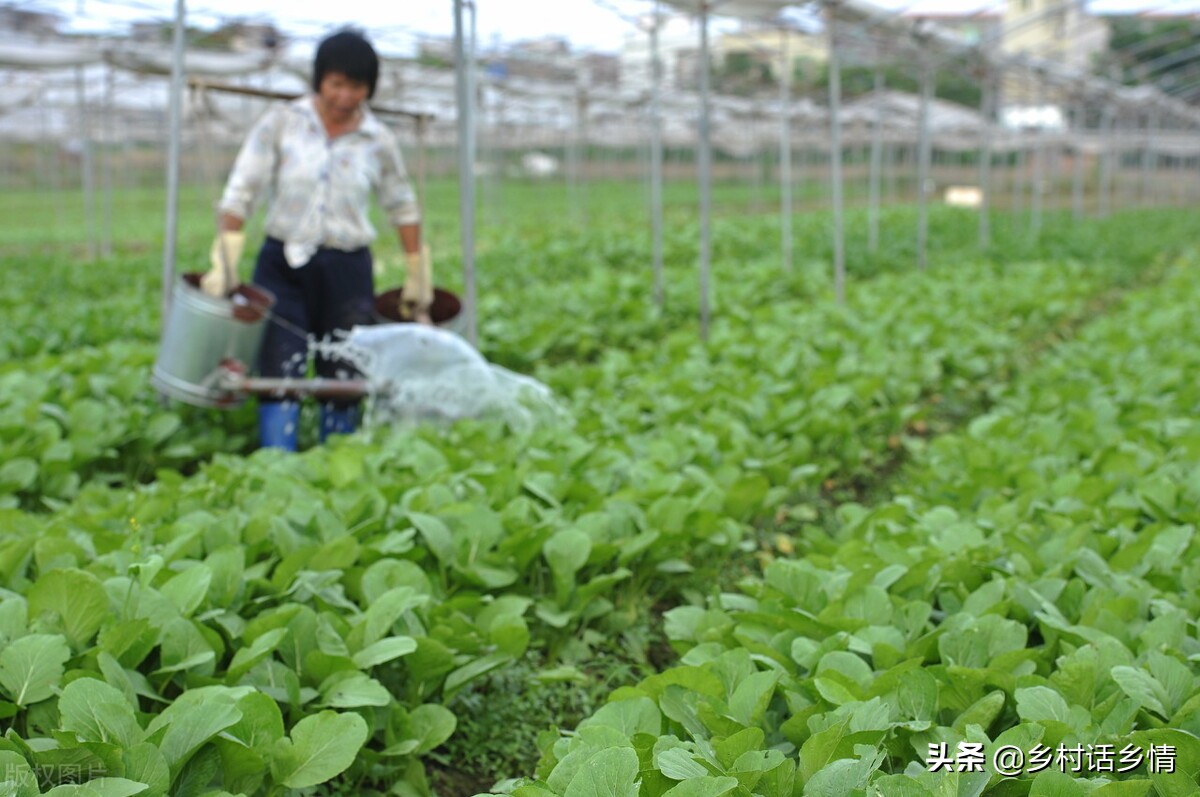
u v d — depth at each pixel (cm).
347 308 700
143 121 3188
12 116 2912
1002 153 5150
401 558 453
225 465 562
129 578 359
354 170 680
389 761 359
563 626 457
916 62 1595
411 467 564
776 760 262
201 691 308
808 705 313
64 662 327
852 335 972
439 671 370
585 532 463
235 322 653
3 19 1437
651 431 680
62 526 433
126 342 1009
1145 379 788
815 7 1162
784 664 349
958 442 627
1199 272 1597
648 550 488
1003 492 538
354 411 705
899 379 841
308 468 560
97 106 2186
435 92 2092
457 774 398
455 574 449
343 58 650
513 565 463
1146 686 298
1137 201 4128
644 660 471
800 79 2461
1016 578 386
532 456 573
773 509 598
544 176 4875
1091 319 1381
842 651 337
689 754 269
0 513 459
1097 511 493
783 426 678
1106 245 1973
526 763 404
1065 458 588
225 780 297
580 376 816
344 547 420
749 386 753
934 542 445
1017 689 299
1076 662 308
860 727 286
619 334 1082
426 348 666
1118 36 2462
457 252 1983
